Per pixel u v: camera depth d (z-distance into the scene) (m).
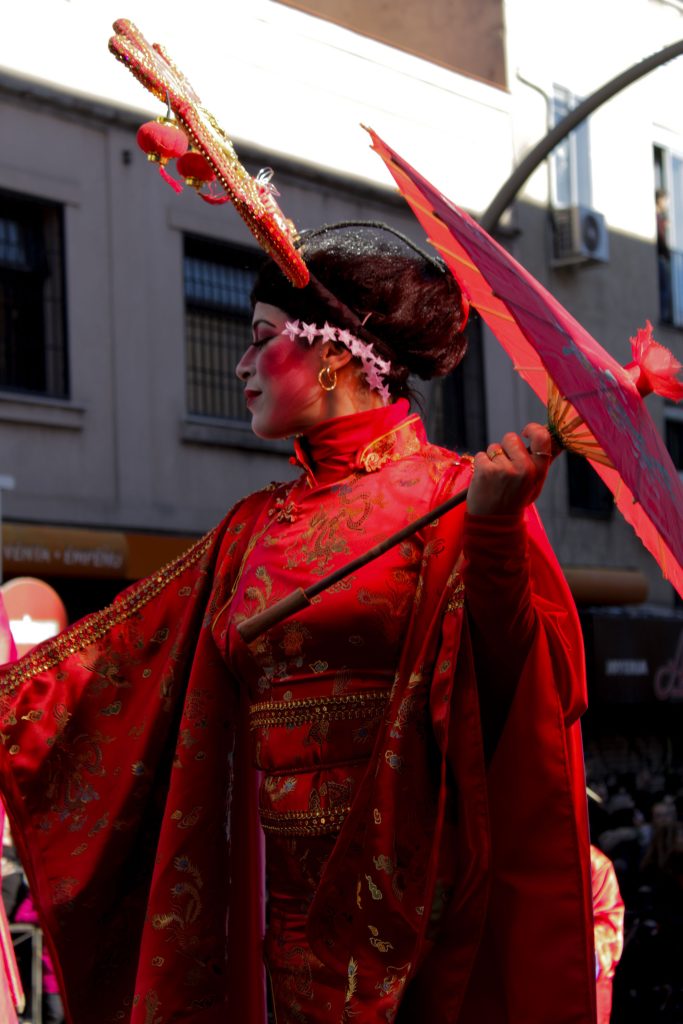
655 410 18.95
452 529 2.67
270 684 2.75
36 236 13.19
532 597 2.58
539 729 2.50
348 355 2.87
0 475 12.54
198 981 2.82
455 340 2.98
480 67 17.64
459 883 2.51
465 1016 2.57
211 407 14.32
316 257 2.86
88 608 13.16
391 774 2.53
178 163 2.63
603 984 5.09
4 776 3.07
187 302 14.18
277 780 2.73
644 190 19.64
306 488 2.88
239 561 2.95
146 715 3.03
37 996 6.61
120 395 13.46
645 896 9.93
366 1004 2.48
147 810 3.04
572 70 18.47
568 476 18.16
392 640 2.65
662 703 16.34
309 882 2.70
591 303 18.61
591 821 11.33
